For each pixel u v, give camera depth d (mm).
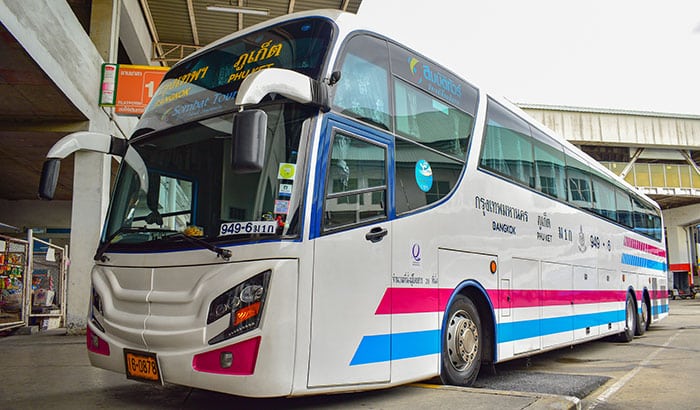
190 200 4488
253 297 3938
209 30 19609
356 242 4523
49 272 15438
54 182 4820
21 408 4664
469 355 5820
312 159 4270
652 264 14219
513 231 6973
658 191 39375
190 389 5449
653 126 37125
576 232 9148
